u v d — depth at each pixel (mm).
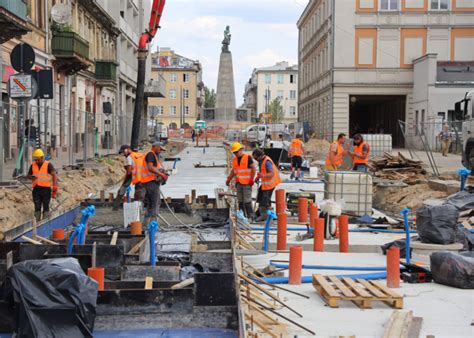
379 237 12625
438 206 10445
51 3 29469
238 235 11734
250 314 7043
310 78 69188
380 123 67812
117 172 26078
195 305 7293
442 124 35375
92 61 37562
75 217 14625
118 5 47812
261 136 66875
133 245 10789
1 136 15703
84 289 6562
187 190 21594
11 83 13453
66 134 23562
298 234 12734
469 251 10055
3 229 12312
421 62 49344
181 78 120438
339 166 20891
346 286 8227
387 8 52844
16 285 6477
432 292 8516
